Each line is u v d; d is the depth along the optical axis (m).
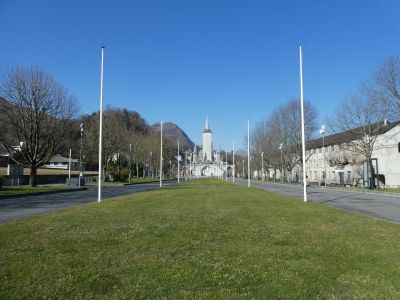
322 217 16.08
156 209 18.88
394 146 61.28
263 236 11.03
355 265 7.75
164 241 10.05
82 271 7.09
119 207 19.95
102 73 28.31
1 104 43.09
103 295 5.86
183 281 6.55
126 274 6.93
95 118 79.38
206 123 177.25
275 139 93.06
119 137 74.81
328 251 9.03
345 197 33.75
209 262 7.83
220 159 163.00
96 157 73.69
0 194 31.36
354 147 55.66
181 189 43.19
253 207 20.36
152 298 5.75
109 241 10.01
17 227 12.48
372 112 56.78
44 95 44.38
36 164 45.41
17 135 44.59
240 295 5.88
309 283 6.52
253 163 114.56
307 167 97.88
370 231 12.21
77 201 27.78
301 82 28.23
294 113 81.88
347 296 5.96
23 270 7.14
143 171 104.19
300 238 10.78
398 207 23.52
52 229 12.06
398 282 6.63
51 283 6.40
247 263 7.80
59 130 46.03
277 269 7.36
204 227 12.64
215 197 28.31
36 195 35.38
